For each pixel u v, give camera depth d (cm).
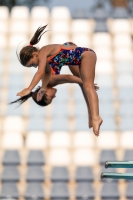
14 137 4822
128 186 4400
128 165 2142
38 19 6109
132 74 5556
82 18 6162
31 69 5578
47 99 2428
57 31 5956
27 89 2147
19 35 5928
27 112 5144
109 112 5147
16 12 6166
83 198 4388
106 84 5434
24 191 4428
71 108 5188
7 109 5153
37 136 4809
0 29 5988
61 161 4628
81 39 5866
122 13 6219
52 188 4441
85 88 2292
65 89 5362
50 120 5081
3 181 4509
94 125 2219
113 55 5747
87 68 2308
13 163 4638
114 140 4778
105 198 4391
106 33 5981
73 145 4759
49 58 2320
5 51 5753
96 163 4612
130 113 5147
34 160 4628
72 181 4519
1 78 5466
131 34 6031
